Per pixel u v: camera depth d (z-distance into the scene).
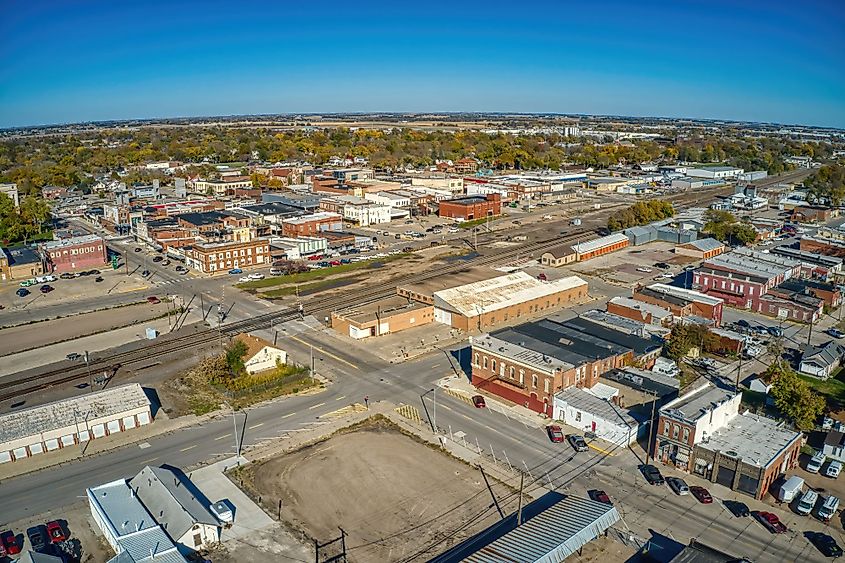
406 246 182.62
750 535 59.62
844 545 58.19
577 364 84.94
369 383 92.44
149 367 98.56
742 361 101.00
